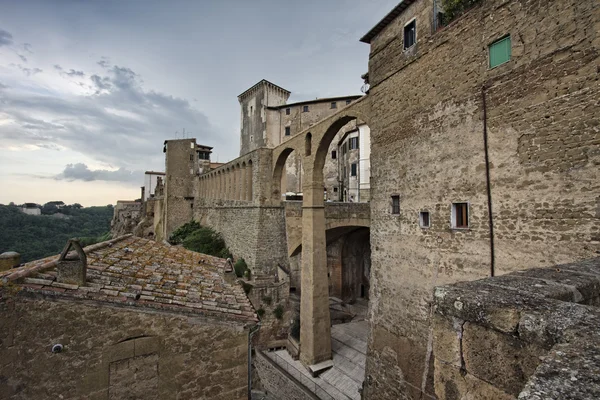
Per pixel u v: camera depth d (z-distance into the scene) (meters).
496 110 9.19
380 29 14.19
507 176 8.87
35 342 5.38
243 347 7.18
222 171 40.12
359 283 35.00
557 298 3.59
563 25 7.75
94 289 6.09
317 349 20.27
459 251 10.18
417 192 11.91
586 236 7.16
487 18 9.54
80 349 5.67
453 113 10.52
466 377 3.46
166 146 54.72
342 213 25.56
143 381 6.14
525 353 2.89
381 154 13.98
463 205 10.26
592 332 2.46
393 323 12.73
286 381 19.50
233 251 33.22
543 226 8.00
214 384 6.81
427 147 11.51
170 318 6.46
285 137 52.75
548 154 7.96
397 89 13.09
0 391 5.13
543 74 8.12
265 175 28.09
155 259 9.72
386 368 12.90
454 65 10.54
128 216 79.25
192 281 8.55
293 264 29.19
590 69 7.24
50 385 5.44
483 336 3.31
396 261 12.83
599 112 7.06
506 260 8.80
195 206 53.47
